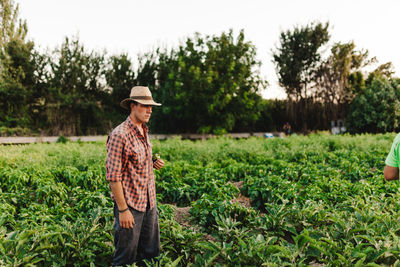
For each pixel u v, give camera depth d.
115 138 2.50
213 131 17.36
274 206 3.94
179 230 3.46
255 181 5.85
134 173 2.65
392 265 2.67
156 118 17.92
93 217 3.64
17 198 5.04
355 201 4.47
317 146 10.99
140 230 2.80
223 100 16.25
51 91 16.47
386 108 19.38
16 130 15.27
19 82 16.06
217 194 5.21
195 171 7.00
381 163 7.79
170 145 11.76
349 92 23.11
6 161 7.66
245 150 10.11
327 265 2.70
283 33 23.38
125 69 19.12
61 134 16.36
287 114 23.31
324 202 4.73
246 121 19.91
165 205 4.52
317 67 23.33
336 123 23.22
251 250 2.85
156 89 19.52
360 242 3.04
